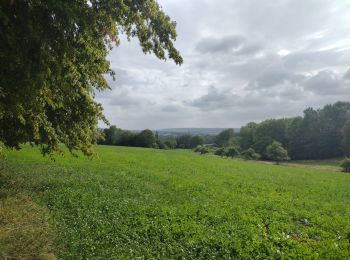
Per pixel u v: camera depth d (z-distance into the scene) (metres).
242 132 127.75
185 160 53.03
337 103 107.81
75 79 11.55
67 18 8.62
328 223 16.05
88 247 9.91
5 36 8.52
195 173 34.72
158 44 11.88
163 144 120.50
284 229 14.34
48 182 20.42
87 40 9.94
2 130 14.23
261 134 115.00
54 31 8.90
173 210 15.37
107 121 16.88
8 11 8.66
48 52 8.71
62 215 13.15
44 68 8.77
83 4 9.23
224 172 38.69
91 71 12.61
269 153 94.88
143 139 111.56
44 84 9.04
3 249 8.74
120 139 112.69
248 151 96.31
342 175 47.88
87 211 13.93
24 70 8.55
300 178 39.34
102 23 10.38
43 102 10.78
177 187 23.47
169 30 11.62
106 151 60.88
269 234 13.41
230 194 22.59
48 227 11.14
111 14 10.17
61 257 9.12
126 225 12.45
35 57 8.64
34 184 19.20
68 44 9.15
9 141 14.97
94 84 15.23
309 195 25.66
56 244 9.88
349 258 10.76
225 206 18.14
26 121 12.68
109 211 14.30
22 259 8.50
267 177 36.88
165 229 12.23
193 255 10.23
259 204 19.59
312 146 108.19
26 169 25.41
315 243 12.47
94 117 15.67
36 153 38.56
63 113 14.95
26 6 8.65
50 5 8.38
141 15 11.16
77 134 16.14
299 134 109.56
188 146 143.88
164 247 10.62
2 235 9.66
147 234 11.75
